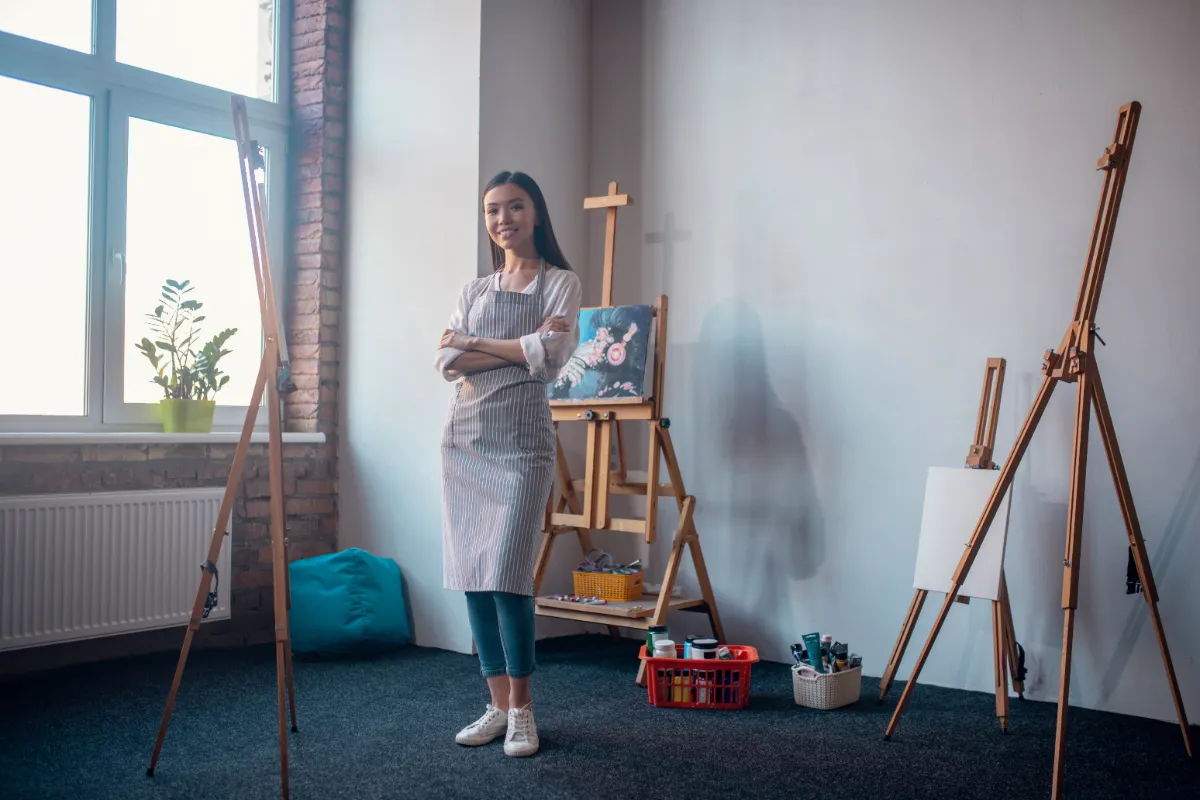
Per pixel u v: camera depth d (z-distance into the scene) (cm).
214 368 388
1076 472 247
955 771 252
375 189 417
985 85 338
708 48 403
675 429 405
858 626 357
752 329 386
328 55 422
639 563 384
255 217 254
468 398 268
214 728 282
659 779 243
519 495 260
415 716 296
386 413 411
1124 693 308
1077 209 321
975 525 302
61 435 343
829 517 365
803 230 375
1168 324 305
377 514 412
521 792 234
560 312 268
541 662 371
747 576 384
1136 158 311
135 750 262
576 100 432
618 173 428
